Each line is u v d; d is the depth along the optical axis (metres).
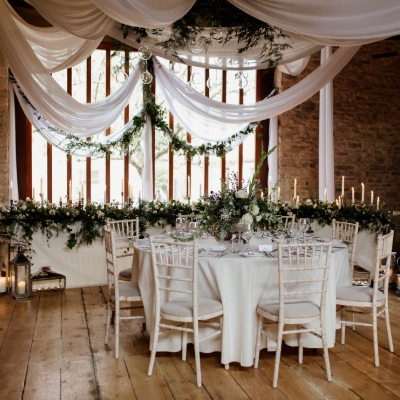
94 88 7.96
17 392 3.15
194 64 5.92
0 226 5.73
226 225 4.08
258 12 4.09
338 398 3.09
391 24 4.14
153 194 8.12
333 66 6.59
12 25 5.40
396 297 5.66
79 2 4.37
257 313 3.61
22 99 7.15
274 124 8.34
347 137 8.53
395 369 3.57
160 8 3.66
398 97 8.77
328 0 4.04
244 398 3.09
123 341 4.13
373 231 6.93
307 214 6.95
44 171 7.76
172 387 3.24
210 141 8.05
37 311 4.99
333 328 3.71
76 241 6.01
